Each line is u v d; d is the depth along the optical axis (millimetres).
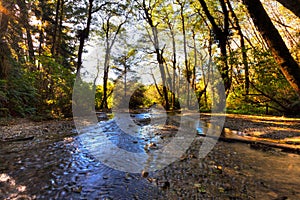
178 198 2502
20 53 14445
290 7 1581
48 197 2535
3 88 9094
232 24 15117
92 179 3084
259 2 1719
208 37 18109
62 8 16688
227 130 6883
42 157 4109
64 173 3305
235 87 11070
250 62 9109
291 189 2713
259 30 1731
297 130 6422
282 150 4590
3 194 2590
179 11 19750
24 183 2916
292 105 9820
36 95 10352
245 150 4648
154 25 19688
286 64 1631
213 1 15648
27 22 16062
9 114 8945
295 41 13062
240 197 2514
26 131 6734
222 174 3252
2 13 10953
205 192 2648
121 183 2947
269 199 2461
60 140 5625
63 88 10414
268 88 9594
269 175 3193
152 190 2721
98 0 18125
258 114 11242
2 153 4352
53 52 15320
